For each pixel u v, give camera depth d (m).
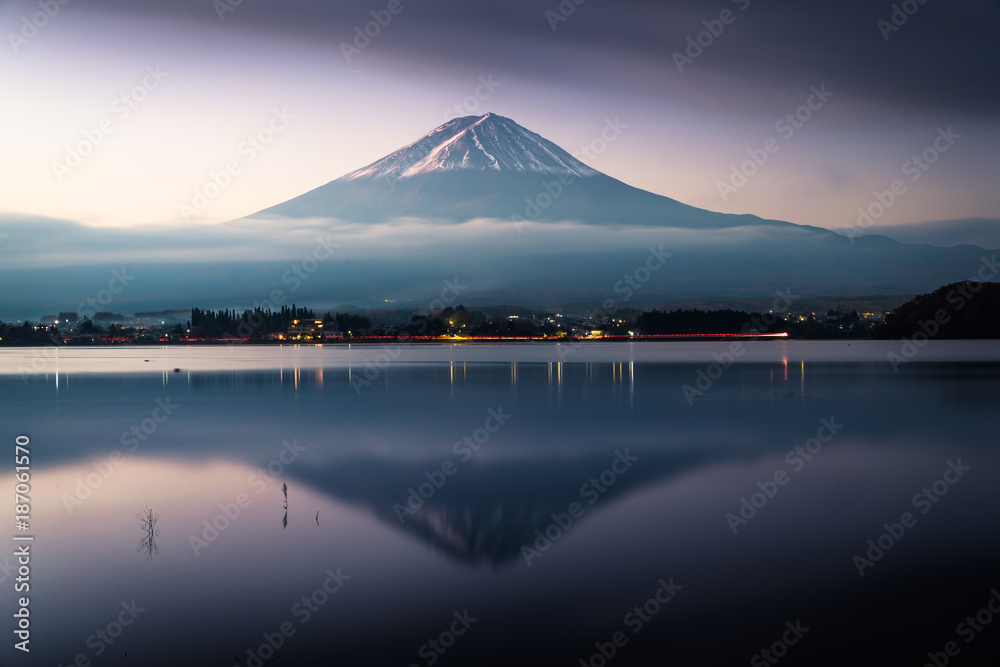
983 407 56.50
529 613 16.36
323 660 14.41
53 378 109.06
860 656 13.94
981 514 23.86
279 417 55.53
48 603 17.30
